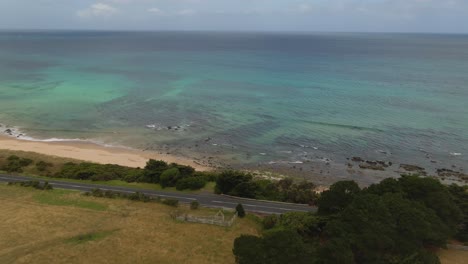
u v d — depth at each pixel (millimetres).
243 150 80875
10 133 88625
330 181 66750
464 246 41281
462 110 109062
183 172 61688
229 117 102938
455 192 49094
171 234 43219
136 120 99812
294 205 52844
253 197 55000
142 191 56688
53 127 93500
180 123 97938
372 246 34625
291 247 31672
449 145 83000
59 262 37094
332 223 37625
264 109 110438
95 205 50500
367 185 65312
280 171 70625
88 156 75750
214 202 53281
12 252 38562
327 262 32969
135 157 76000
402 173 70125
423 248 36750
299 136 88812
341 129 93312
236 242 33812
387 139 86688
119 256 38375
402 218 36750
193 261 37875
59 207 49500
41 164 66562
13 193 53656
